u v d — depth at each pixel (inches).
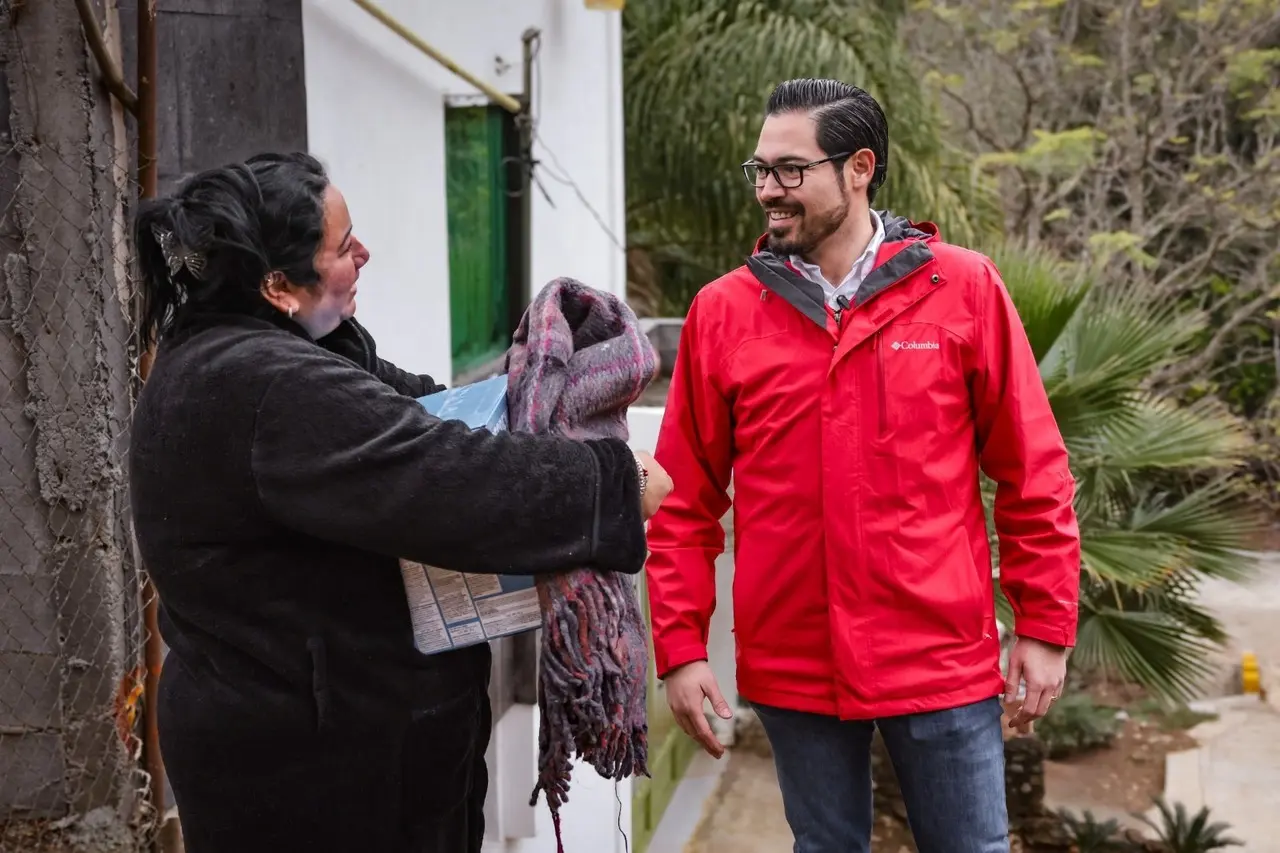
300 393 56.8
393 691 61.5
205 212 58.4
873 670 82.2
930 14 528.1
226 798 61.7
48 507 97.0
